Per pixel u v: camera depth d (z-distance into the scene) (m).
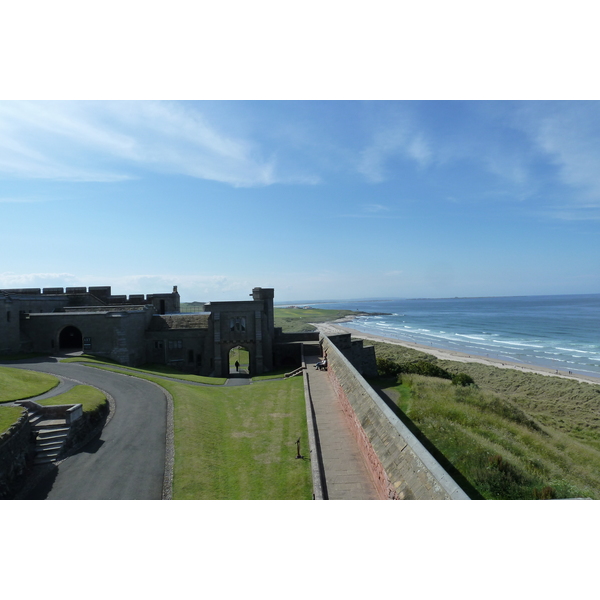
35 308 46.81
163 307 58.62
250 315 46.50
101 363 38.69
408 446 10.30
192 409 25.97
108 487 16.17
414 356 90.00
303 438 20.73
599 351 103.50
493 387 63.47
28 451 18.38
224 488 15.88
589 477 20.33
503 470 17.67
